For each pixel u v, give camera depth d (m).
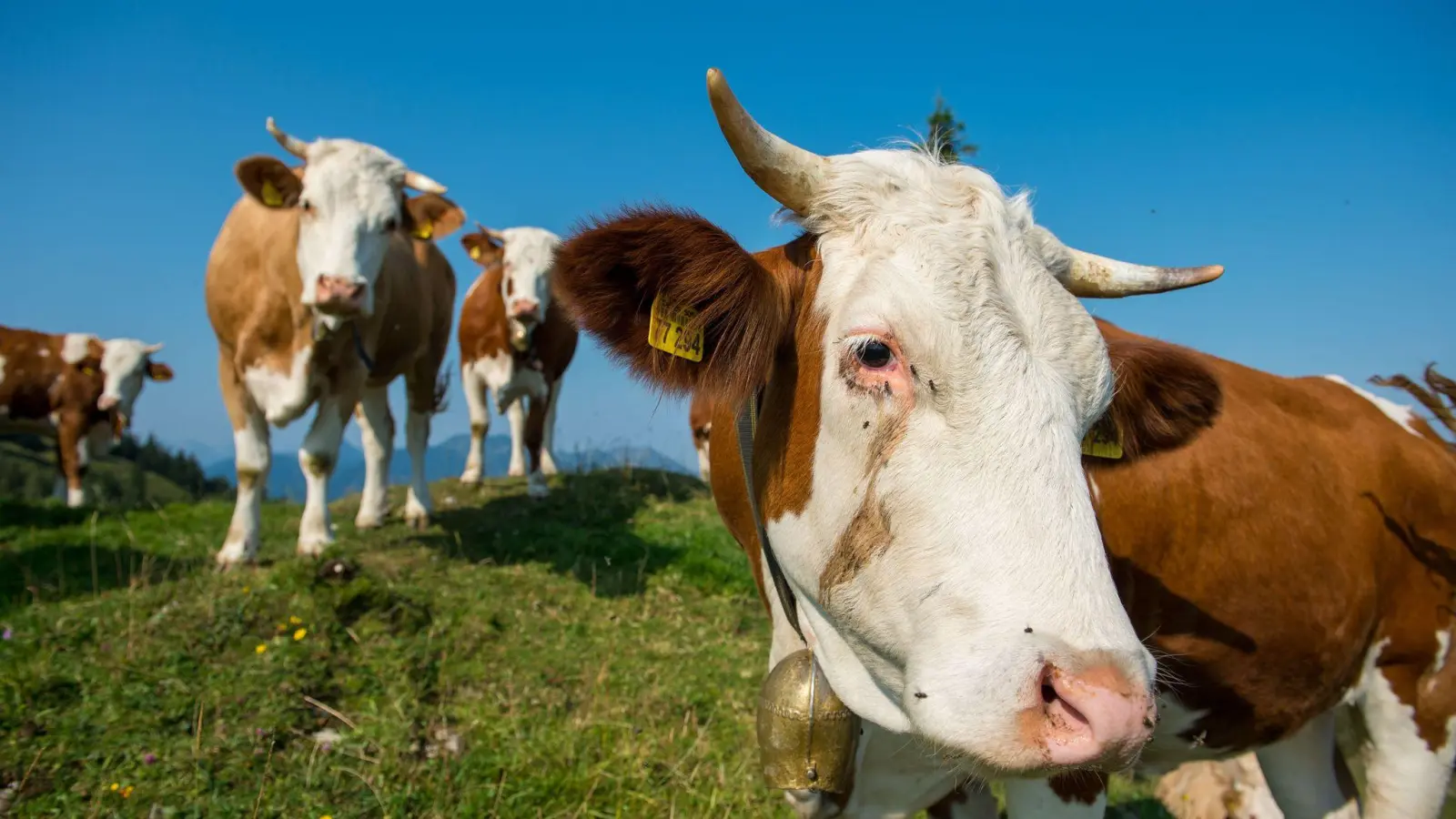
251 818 1.87
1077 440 1.08
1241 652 1.58
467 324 5.92
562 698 2.56
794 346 1.24
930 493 1.05
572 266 1.19
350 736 2.20
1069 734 0.93
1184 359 1.40
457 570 3.70
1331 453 1.72
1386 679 1.75
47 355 7.55
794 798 1.56
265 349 3.61
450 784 2.05
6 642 2.59
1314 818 1.99
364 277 3.56
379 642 2.72
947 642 1.01
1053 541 1.00
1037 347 1.09
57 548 3.98
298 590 2.89
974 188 1.22
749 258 1.22
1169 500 1.52
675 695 2.67
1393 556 1.71
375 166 3.72
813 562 1.20
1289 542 1.59
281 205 3.58
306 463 3.80
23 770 1.99
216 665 2.50
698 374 1.24
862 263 1.17
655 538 4.52
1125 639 0.96
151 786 1.94
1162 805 2.64
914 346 1.08
